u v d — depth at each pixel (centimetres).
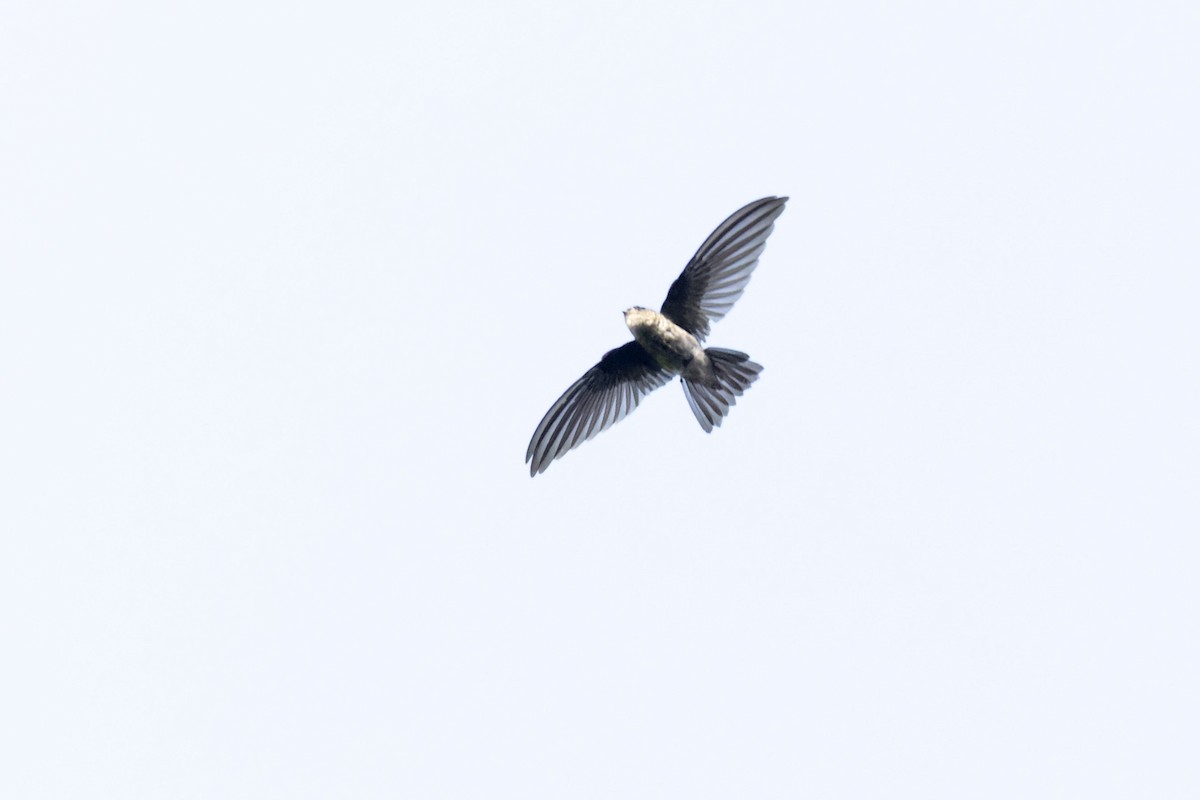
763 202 1720
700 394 1759
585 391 1814
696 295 1745
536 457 1831
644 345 1745
